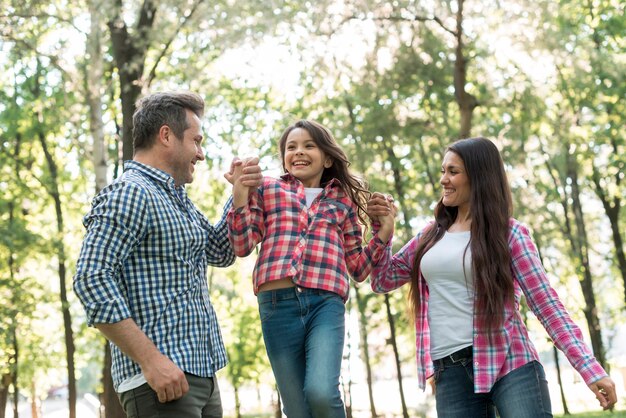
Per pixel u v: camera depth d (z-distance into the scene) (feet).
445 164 12.78
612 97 60.29
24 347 68.39
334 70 46.75
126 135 37.88
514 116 51.24
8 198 64.34
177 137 11.46
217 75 44.78
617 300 92.27
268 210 12.76
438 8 46.21
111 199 10.48
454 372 12.23
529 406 11.75
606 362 69.00
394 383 162.81
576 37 53.26
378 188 59.57
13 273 64.03
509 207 12.58
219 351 11.32
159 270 10.72
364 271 13.24
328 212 12.83
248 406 118.62
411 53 51.42
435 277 12.50
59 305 67.97
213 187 62.54
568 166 64.80
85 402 165.89
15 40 42.50
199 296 11.10
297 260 12.30
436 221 12.95
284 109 60.34
